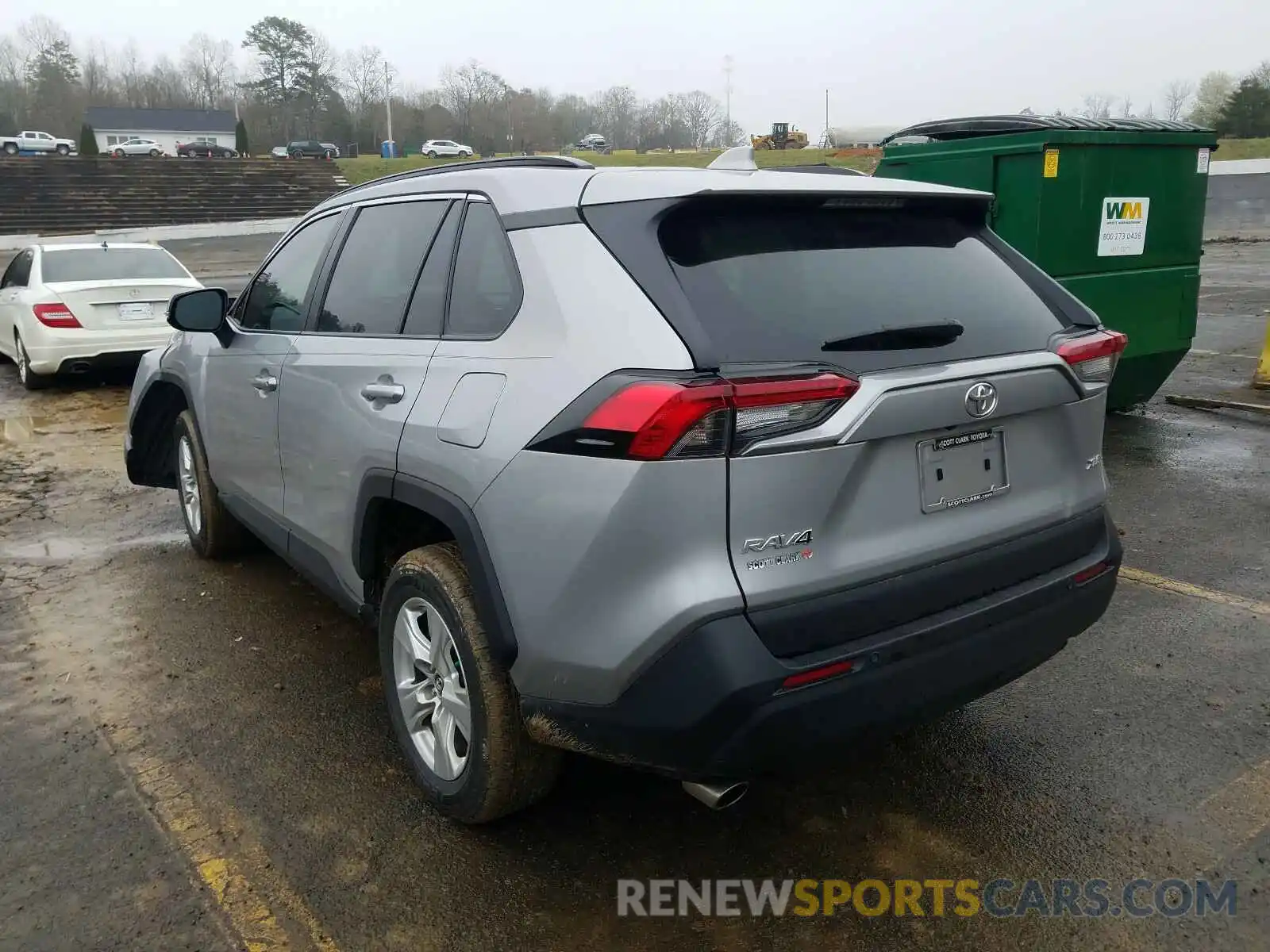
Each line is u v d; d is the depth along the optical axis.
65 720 3.58
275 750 3.38
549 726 2.50
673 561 2.22
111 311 9.91
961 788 3.14
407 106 104.88
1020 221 6.94
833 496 2.31
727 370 2.23
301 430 3.53
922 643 2.46
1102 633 4.19
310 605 4.63
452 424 2.67
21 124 100.88
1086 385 2.84
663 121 106.12
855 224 2.76
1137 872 2.75
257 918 2.58
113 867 2.77
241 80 108.44
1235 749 3.32
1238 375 9.49
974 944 2.50
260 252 34.75
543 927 2.55
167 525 5.86
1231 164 31.33
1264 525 5.47
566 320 2.47
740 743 2.25
